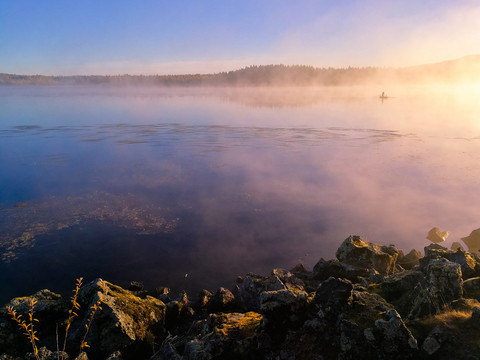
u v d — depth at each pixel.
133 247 19.98
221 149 51.84
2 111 107.69
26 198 27.92
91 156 45.72
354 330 8.17
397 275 12.52
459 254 12.91
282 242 20.86
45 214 24.52
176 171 37.66
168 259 18.83
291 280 14.87
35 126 74.81
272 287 13.55
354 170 38.41
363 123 80.69
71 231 21.83
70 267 17.83
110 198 28.09
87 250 19.53
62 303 11.30
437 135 63.59
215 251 19.70
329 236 21.69
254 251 19.77
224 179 34.34
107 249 19.70
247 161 43.34
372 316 8.65
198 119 89.44
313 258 19.16
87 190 30.28
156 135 64.69
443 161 42.69
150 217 24.22
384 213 25.39
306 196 29.03
